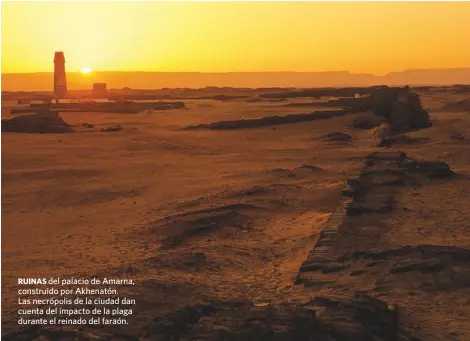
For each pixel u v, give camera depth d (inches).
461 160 970.7
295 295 362.3
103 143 1294.3
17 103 2955.2
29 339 268.7
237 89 5364.2
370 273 396.2
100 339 257.0
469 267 397.7
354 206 565.9
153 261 460.1
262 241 532.7
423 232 494.0
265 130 1555.1
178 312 284.8
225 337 260.4
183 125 1752.0
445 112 2090.3
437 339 298.7
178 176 924.0
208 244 526.3
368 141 1346.0
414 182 718.5
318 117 1728.6
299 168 932.0
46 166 1007.6
